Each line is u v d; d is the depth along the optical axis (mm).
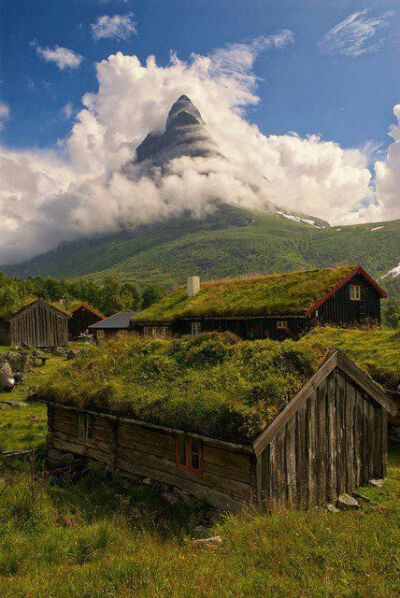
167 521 9023
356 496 9586
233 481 8719
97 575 5648
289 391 8781
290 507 8438
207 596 4914
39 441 15016
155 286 123562
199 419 8906
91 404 11773
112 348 14539
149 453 10742
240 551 6289
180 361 11844
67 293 109000
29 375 28453
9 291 45938
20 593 5188
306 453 8945
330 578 5312
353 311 30281
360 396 10320
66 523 8258
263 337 28953
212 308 31547
